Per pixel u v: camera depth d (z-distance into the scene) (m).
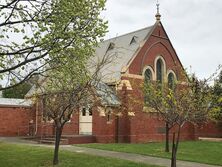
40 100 16.92
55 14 11.77
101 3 12.30
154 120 31.11
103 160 17.09
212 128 41.81
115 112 21.17
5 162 16.58
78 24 11.96
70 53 11.90
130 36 34.25
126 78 28.91
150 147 24.25
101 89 17.08
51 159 17.27
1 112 34.94
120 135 28.80
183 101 13.59
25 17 11.80
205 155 20.88
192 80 16.61
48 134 30.75
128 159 18.11
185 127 35.03
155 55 32.88
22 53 11.71
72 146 23.80
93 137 27.83
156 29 33.44
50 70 12.39
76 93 15.02
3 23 11.80
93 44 12.27
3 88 11.99
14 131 35.44
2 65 11.78
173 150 13.85
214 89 15.28
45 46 11.53
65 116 16.30
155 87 20.09
